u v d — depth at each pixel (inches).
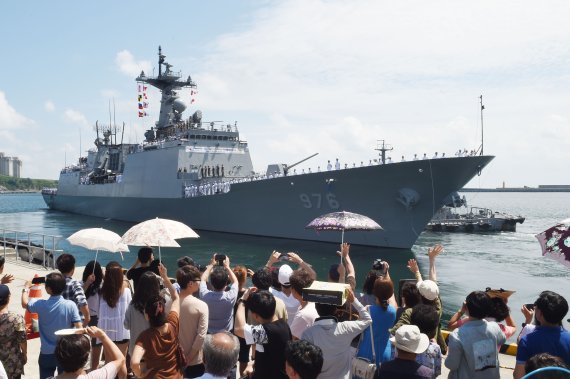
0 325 192.1
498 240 1535.4
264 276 229.1
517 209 4648.1
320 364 134.0
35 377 271.1
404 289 213.5
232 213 1246.3
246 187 1173.1
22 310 414.0
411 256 994.1
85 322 237.1
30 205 4079.7
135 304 199.5
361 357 187.0
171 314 180.4
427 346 154.7
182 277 196.7
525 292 769.6
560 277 898.7
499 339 175.3
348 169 978.1
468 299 177.3
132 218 1696.6
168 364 170.4
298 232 1128.8
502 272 946.7
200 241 1210.0
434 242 1487.5
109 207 1861.5
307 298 168.6
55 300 211.5
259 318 175.9
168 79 1610.5
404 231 983.6
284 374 170.2
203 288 229.1
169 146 1462.8
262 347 172.1
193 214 1357.0
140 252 283.0
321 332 169.3
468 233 1768.0
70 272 246.5
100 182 2026.3
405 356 157.0
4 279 248.5
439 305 212.7
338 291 165.8
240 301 198.7
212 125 1486.2
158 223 278.2
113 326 241.0
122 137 1973.4
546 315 171.0
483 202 7706.7
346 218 288.8
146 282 199.2
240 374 245.6
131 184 1646.2
